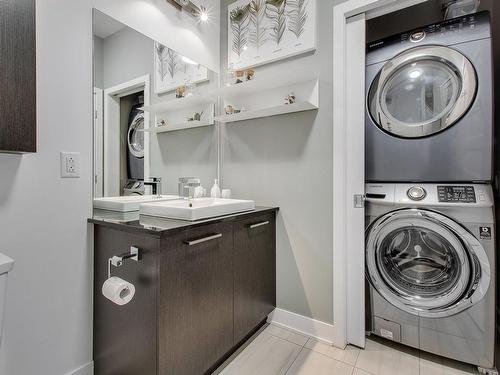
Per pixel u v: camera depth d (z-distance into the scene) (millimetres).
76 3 1256
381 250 1549
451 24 1384
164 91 1749
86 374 1297
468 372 1337
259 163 1898
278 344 1603
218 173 2105
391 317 1519
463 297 1327
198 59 1972
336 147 1567
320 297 1658
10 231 1052
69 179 1233
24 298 1093
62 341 1216
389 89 1575
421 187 1440
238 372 1367
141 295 1097
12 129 940
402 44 1507
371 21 2080
